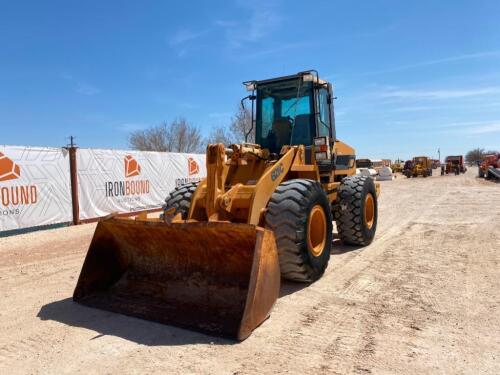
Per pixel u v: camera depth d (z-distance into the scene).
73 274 5.71
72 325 3.83
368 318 3.90
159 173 12.97
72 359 3.18
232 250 3.91
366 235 6.95
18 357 3.24
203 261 4.17
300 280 4.79
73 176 10.21
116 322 3.86
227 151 5.10
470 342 3.37
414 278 5.16
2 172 8.65
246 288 3.89
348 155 7.81
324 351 3.24
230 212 4.60
